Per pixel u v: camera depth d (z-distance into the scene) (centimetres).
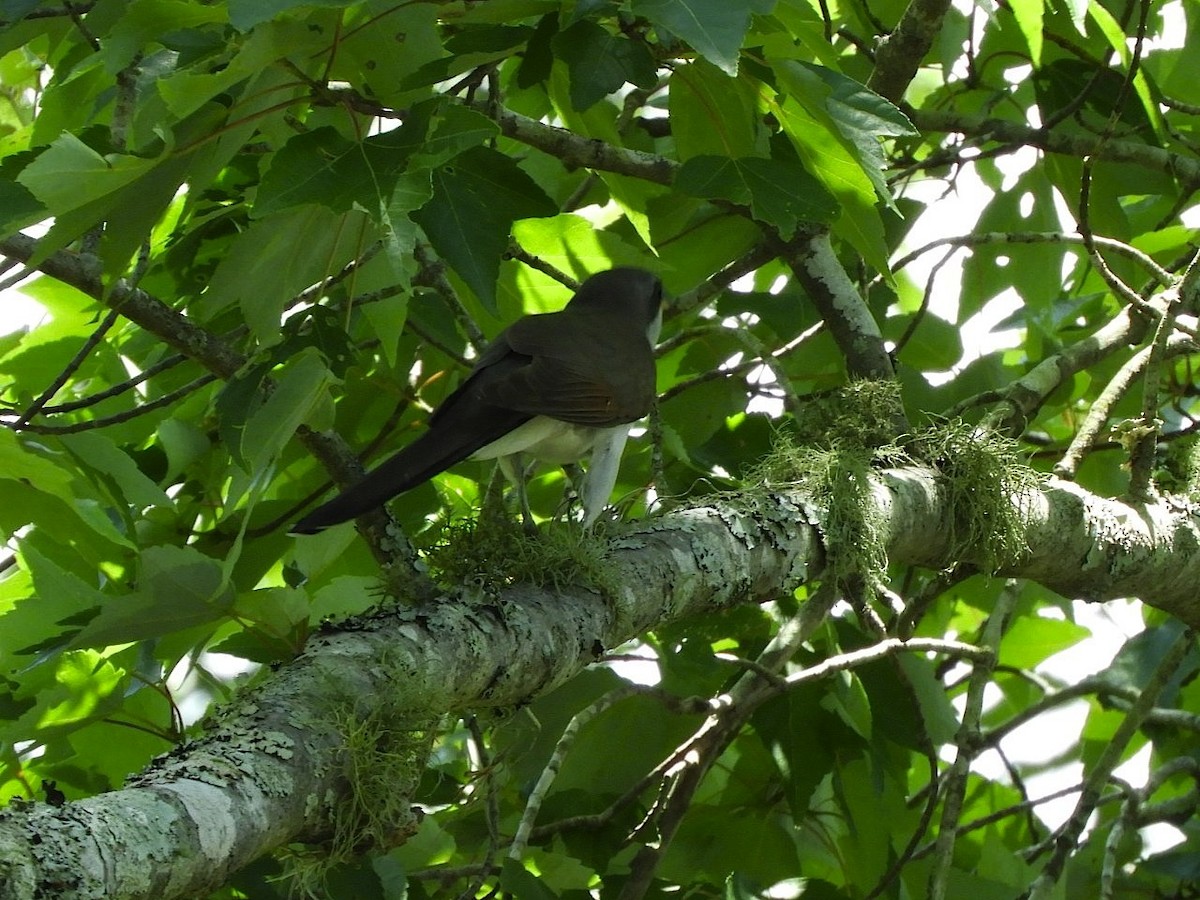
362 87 597
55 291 923
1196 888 937
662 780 764
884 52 855
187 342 725
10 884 326
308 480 928
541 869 792
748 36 644
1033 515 767
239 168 905
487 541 608
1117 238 1028
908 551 754
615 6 606
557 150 845
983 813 1100
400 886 705
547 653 555
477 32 603
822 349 1018
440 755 957
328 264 705
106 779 741
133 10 570
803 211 657
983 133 983
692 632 856
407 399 940
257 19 462
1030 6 810
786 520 691
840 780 838
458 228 584
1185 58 1059
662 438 858
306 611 636
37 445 658
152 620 617
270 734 436
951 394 1009
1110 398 854
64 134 518
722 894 830
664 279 1013
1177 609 829
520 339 762
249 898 668
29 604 720
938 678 1103
